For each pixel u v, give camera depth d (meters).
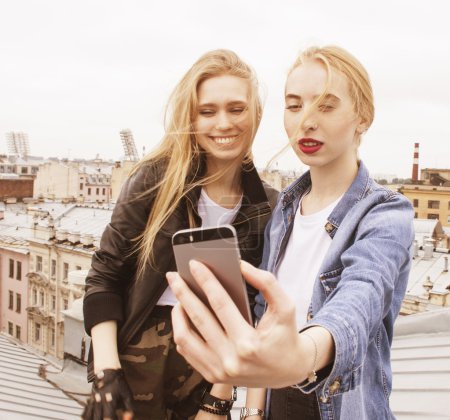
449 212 59.22
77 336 4.60
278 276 1.65
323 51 1.42
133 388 1.73
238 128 1.73
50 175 60.31
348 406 1.36
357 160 1.59
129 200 1.66
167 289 1.72
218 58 1.71
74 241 28.41
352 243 1.39
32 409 4.05
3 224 37.47
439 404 3.19
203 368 0.79
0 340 7.79
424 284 17.80
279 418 1.66
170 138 1.73
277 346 0.72
